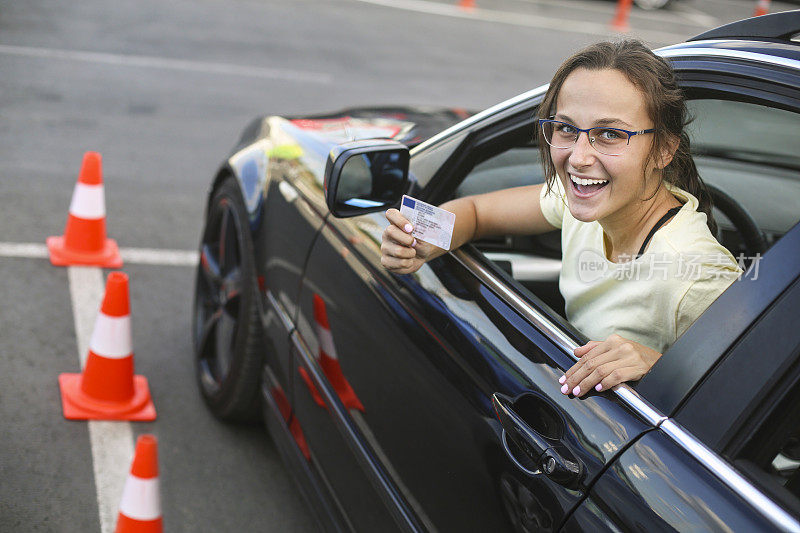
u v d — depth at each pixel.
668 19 15.27
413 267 1.84
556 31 12.44
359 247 2.19
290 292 2.52
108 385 2.98
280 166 2.81
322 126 2.89
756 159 2.38
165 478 2.77
